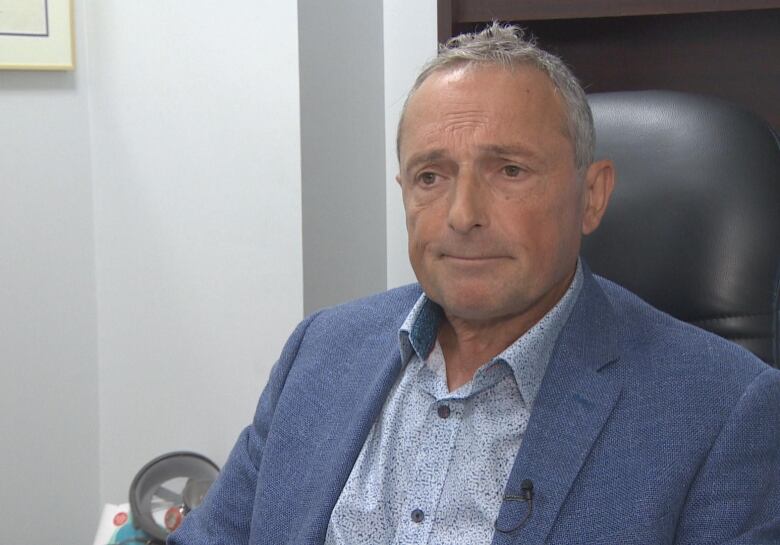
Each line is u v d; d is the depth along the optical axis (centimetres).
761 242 141
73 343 258
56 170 251
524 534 114
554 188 120
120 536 215
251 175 232
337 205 237
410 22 245
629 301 132
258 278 234
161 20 242
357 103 242
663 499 112
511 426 122
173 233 247
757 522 113
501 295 120
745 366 120
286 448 135
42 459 254
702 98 150
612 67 226
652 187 147
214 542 141
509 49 122
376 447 129
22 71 244
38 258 250
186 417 251
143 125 248
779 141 146
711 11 198
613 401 118
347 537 125
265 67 227
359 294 246
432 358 132
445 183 122
